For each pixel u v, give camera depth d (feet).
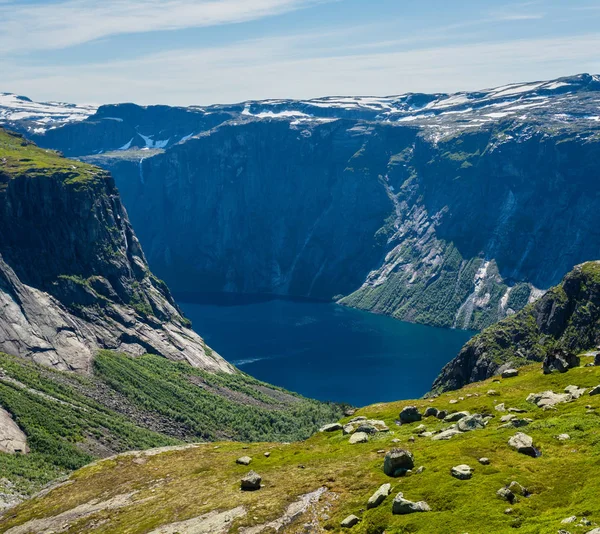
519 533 192.95
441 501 227.20
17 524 350.23
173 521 283.79
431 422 342.23
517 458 248.73
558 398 320.70
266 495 284.41
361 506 246.68
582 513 193.57
